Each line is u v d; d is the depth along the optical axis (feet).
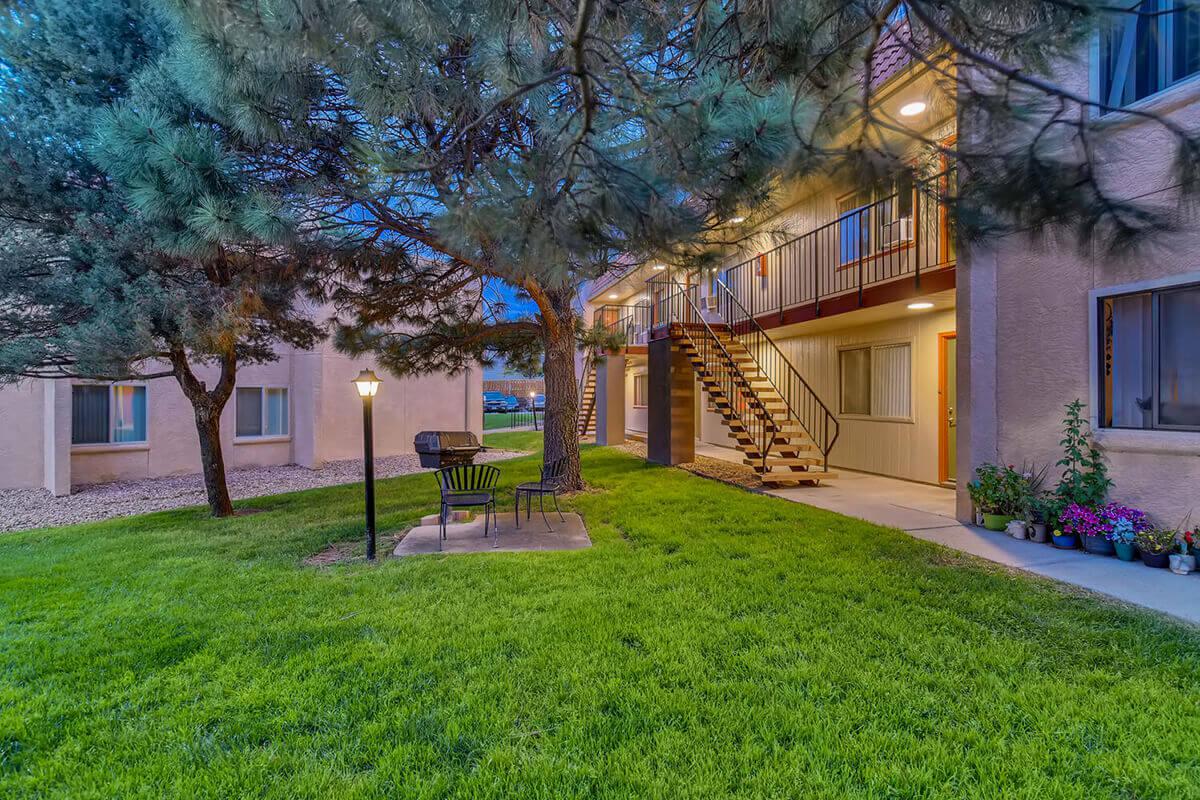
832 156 8.61
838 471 31.96
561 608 11.73
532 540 17.88
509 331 27.94
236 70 9.66
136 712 8.20
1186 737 7.06
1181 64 13.34
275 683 8.86
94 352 15.70
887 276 26.58
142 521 23.31
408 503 25.88
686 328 34.81
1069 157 7.86
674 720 7.74
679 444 35.01
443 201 10.27
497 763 6.95
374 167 10.39
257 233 12.17
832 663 9.17
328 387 44.68
